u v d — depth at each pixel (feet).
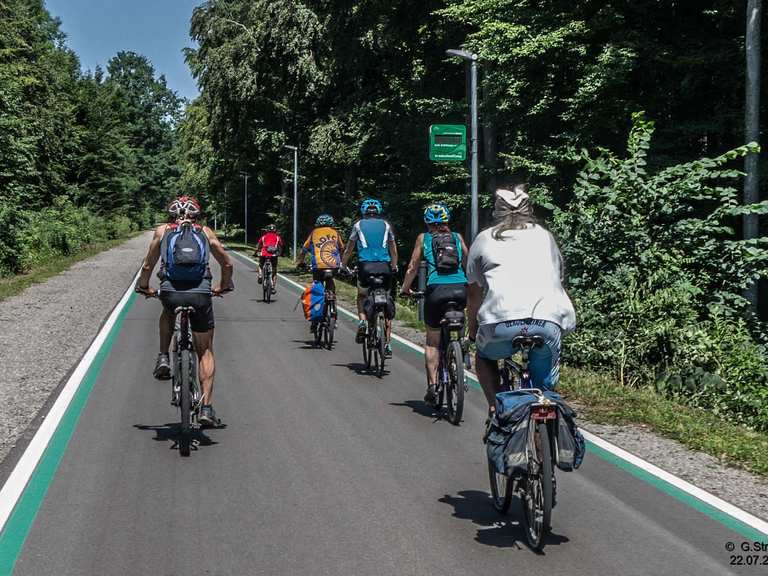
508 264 15.87
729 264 38.96
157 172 390.83
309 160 134.31
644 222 38.88
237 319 54.34
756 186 55.11
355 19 108.27
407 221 105.91
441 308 26.04
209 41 157.28
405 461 21.30
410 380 32.89
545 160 68.39
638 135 40.68
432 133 50.06
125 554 14.93
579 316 36.52
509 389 17.35
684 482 19.54
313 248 41.55
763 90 59.57
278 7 118.42
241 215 255.70
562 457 14.99
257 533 16.06
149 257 22.86
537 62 67.10
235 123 140.36
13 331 45.73
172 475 19.80
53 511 17.16
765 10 59.00
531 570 14.37
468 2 71.87
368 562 14.69
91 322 50.14
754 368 34.47
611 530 16.37
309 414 26.61
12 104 118.01
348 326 51.44
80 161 233.76
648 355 35.83
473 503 18.08
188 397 21.50
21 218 96.99
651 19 64.95
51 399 28.22
